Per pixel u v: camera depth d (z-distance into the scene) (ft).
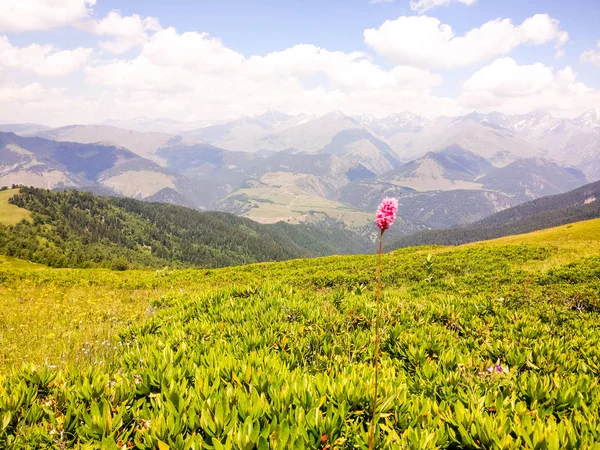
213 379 15.52
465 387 15.72
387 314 26.76
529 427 11.89
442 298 35.86
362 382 14.66
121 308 42.50
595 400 14.51
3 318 35.99
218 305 30.22
